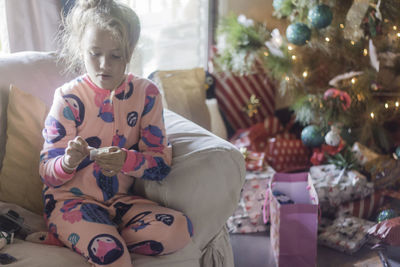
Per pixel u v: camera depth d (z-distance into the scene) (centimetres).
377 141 245
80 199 121
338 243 186
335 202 202
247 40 223
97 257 107
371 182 208
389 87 234
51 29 188
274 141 240
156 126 129
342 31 219
